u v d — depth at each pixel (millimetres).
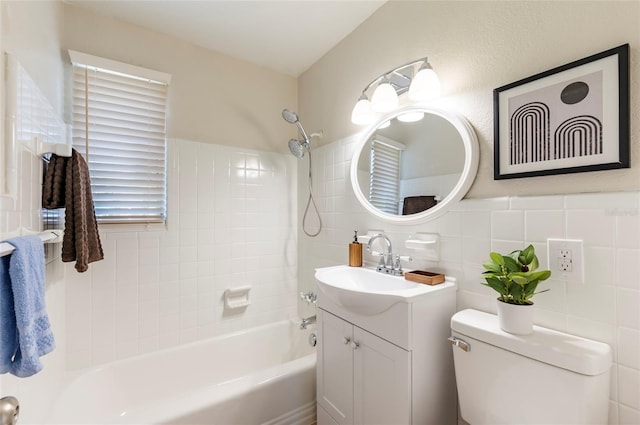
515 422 843
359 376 1196
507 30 1063
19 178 849
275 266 2230
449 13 1260
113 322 1635
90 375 1450
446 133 1256
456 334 1006
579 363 733
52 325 1281
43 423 1140
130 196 1715
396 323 1043
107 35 1616
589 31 868
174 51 1831
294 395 1492
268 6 1564
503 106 1055
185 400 1260
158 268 1775
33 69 1029
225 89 2029
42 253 768
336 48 1926
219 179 1997
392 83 1505
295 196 2334
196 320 1900
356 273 1559
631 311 781
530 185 995
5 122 750
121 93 1667
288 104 2316
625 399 785
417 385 1031
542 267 954
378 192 1577
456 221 1209
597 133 835
